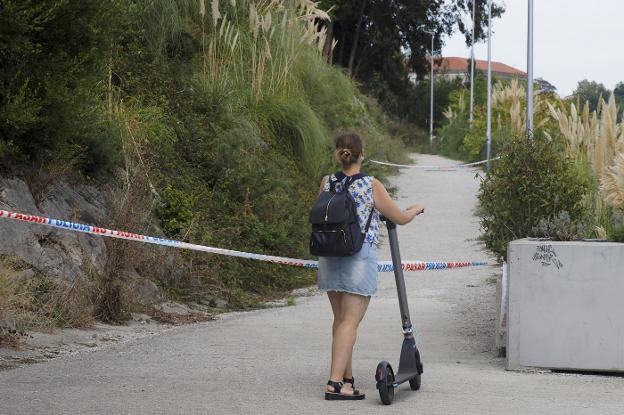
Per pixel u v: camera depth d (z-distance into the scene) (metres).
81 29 14.20
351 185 7.89
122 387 8.09
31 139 14.03
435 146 68.25
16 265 12.22
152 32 23.23
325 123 30.78
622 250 9.45
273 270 19.09
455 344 11.71
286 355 10.32
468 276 19.97
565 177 14.09
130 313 13.48
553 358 9.55
